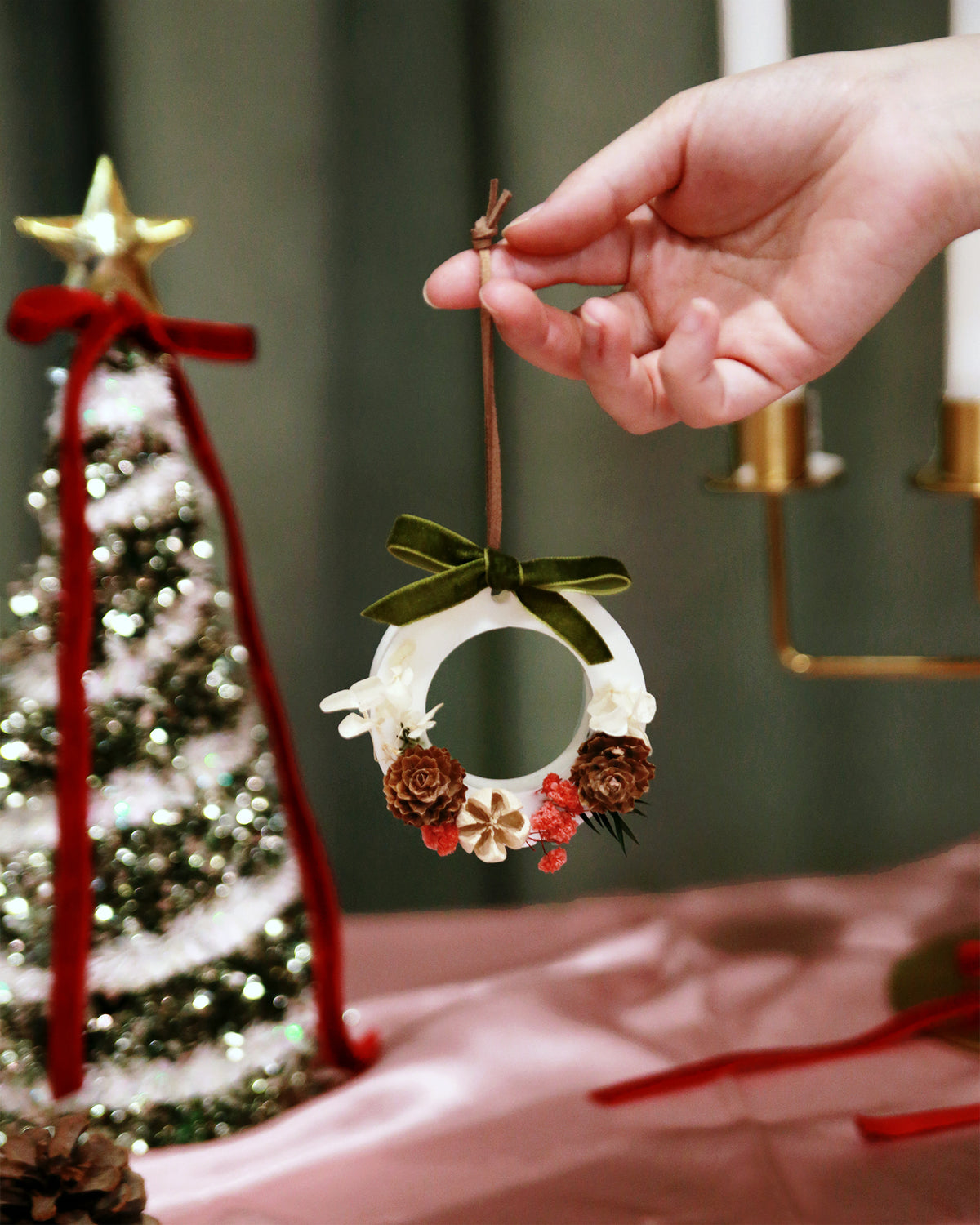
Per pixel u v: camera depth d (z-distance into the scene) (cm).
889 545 127
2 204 119
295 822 100
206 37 119
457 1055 102
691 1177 95
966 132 91
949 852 119
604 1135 98
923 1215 93
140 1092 96
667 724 128
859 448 126
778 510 114
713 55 121
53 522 97
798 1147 97
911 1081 101
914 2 121
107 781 96
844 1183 95
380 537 124
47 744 96
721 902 116
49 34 118
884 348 125
